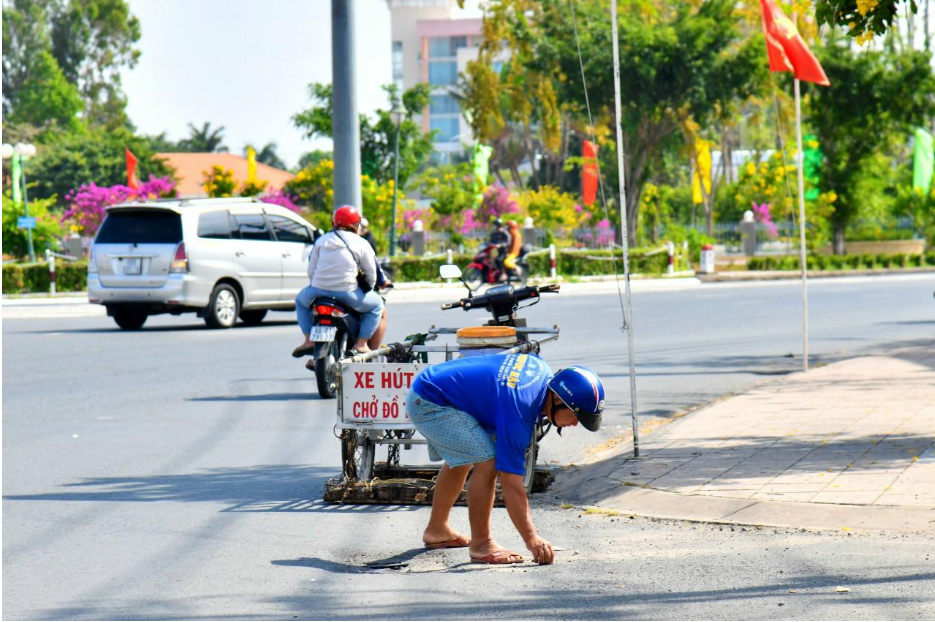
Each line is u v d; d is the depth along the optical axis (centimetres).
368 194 8175
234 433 1838
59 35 17662
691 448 1545
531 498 1352
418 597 945
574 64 8150
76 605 939
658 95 8244
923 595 913
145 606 934
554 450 1681
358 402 1352
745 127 12294
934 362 2478
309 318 2159
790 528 1148
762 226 8900
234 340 3300
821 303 4747
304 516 1273
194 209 3594
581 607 907
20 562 1080
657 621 866
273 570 1044
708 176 10412
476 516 1060
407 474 1445
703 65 8062
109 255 3572
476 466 1053
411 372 1338
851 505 1196
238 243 3681
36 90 16962
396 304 4759
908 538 1092
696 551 1080
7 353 2983
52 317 4331
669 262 7200
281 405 2131
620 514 1245
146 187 8306
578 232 8819
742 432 1655
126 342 3253
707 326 3688
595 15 8331
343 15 3161
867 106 8688
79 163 14625
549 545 1034
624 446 1642
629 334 1510
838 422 1705
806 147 8912
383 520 1253
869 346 3020
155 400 2205
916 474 1316
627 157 8744
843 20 1678
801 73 2325
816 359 2752
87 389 2356
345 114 3167
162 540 1166
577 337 3325
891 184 10056
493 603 923
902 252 8906
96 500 1362
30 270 5531
